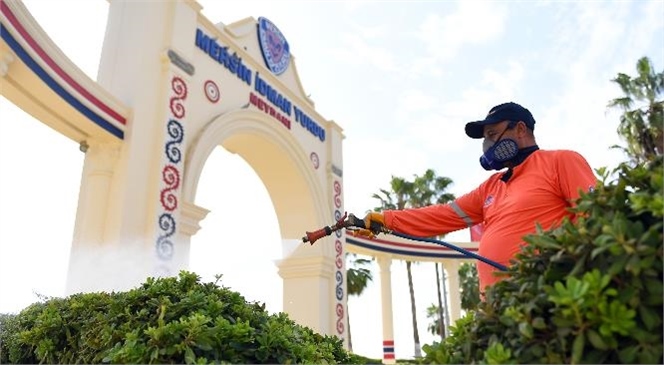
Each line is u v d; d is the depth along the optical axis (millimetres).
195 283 2523
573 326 1077
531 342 1150
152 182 7414
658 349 1010
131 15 8359
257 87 10391
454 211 2363
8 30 5176
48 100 6230
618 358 1050
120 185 7070
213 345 1919
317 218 11617
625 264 1063
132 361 1875
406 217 2355
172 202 7539
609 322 1030
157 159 7512
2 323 3162
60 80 6121
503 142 2262
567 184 1978
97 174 7145
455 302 17766
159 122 7746
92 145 7336
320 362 2326
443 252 17562
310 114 12438
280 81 11242
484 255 2078
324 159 12766
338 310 11688
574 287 1061
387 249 16375
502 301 1275
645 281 1060
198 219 8055
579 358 1037
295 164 11195
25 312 3162
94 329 2334
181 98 8102
